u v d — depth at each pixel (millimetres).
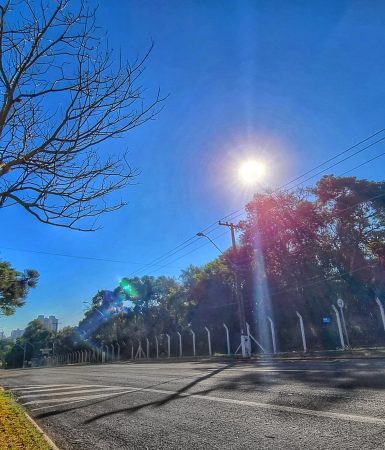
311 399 7656
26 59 4457
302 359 20250
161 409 8586
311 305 32781
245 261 38125
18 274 23312
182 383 12852
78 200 4945
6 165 4484
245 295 37781
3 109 4391
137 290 67562
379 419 5734
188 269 52188
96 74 4730
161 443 5949
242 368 16672
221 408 7930
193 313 44125
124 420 7906
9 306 23188
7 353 136250
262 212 37000
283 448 5016
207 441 5754
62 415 9211
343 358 18109
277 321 34500
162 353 52938
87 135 4715
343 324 26344
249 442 5441
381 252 32000
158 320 59281
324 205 35438
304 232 35281
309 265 34156
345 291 31859
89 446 6234
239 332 38250
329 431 5465
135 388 12867
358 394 7609
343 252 33938
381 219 33250
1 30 4242
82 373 24828
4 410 9102
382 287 31141
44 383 18969
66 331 108250
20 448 5492
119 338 68125
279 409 7168
